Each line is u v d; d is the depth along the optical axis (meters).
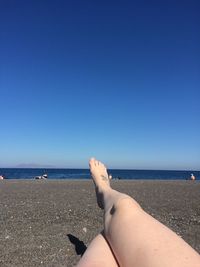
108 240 2.20
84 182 16.78
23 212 5.87
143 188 12.70
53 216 5.54
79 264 2.05
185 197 9.08
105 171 5.03
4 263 3.33
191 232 4.66
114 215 2.21
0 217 5.40
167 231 1.91
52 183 15.56
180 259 1.63
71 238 4.21
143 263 1.71
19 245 3.89
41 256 3.54
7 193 9.46
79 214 5.77
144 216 2.09
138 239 1.87
